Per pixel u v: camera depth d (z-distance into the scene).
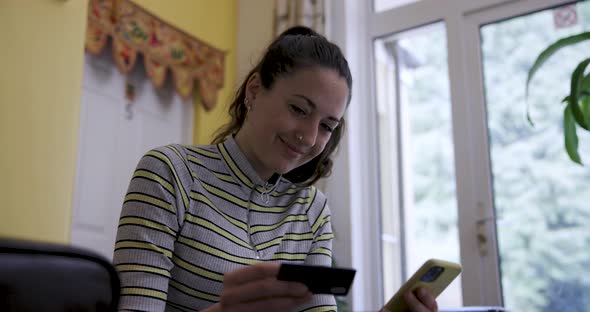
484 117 3.09
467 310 1.65
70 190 1.67
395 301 1.09
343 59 1.23
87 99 2.85
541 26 3.04
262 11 3.71
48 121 1.62
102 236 2.88
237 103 1.34
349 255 3.23
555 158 2.88
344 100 1.21
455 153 3.13
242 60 3.71
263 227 1.24
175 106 3.33
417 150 3.31
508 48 3.12
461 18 3.26
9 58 1.54
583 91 1.64
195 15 3.47
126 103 3.06
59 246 0.44
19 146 1.54
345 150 3.36
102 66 2.95
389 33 3.50
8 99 1.53
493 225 2.96
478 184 3.04
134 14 2.99
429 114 3.31
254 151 1.22
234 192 1.22
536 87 2.99
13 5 1.57
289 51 1.19
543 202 2.87
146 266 1.01
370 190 3.39
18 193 1.52
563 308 2.74
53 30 1.66
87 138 2.83
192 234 1.12
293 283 0.81
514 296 2.86
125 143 3.03
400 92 3.43
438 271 1.06
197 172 1.18
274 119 1.17
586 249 2.74
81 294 0.44
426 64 3.38
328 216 1.39
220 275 1.13
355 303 3.18
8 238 0.42
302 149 1.18
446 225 3.14
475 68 3.17
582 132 2.83
